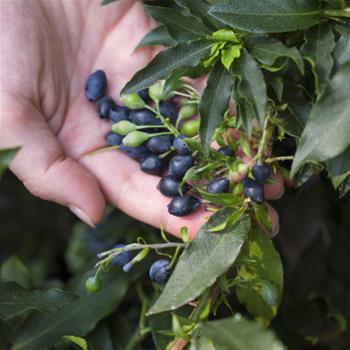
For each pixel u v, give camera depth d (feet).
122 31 1.39
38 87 1.28
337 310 1.50
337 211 1.56
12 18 1.27
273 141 1.12
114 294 1.29
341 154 0.98
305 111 1.06
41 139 1.22
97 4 1.38
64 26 1.38
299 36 1.07
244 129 1.03
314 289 1.59
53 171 1.23
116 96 1.38
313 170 1.08
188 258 1.01
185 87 1.20
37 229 2.30
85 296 1.29
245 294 1.12
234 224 1.03
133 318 1.52
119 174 1.28
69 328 1.25
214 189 1.07
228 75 1.04
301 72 1.00
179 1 1.08
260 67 1.03
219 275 0.99
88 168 1.29
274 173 1.15
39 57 1.28
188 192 1.16
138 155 1.24
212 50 1.05
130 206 1.27
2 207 2.29
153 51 1.39
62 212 2.29
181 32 1.07
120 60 1.38
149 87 1.16
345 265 1.58
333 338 1.47
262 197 1.06
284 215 1.72
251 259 1.06
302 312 1.40
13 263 1.42
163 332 1.06
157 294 1.25
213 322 1.02
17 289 1.09
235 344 1.00
